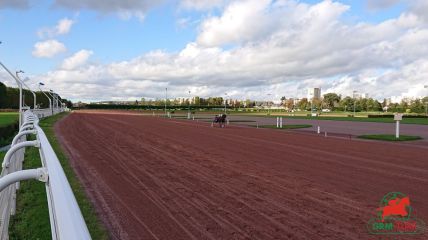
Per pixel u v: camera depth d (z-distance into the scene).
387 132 28.44
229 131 28.16
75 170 10.54
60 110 76.19
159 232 5.63
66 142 17.97
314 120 51.66
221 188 8.60
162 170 10.84
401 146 18.12
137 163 12.03
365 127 35.19
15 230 5.50
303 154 14.74
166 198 7.64
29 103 93.88
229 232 5.67
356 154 14.88
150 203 7.23
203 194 8.02
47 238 5.22
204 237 5.45
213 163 12.24
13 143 6.02
